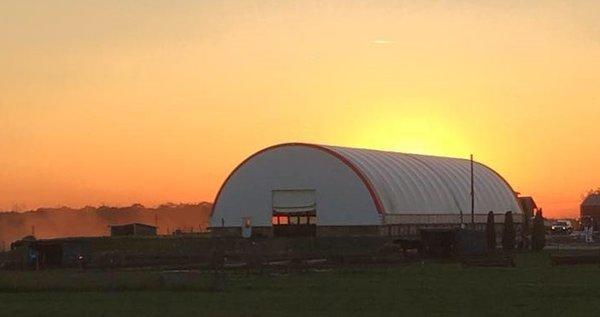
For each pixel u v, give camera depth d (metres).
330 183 87.25
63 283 45.88
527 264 66.44
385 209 85.56
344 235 86.31
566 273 56.19
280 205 88.81
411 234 89.12
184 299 40.69
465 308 37.00
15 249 75.31
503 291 43.81
